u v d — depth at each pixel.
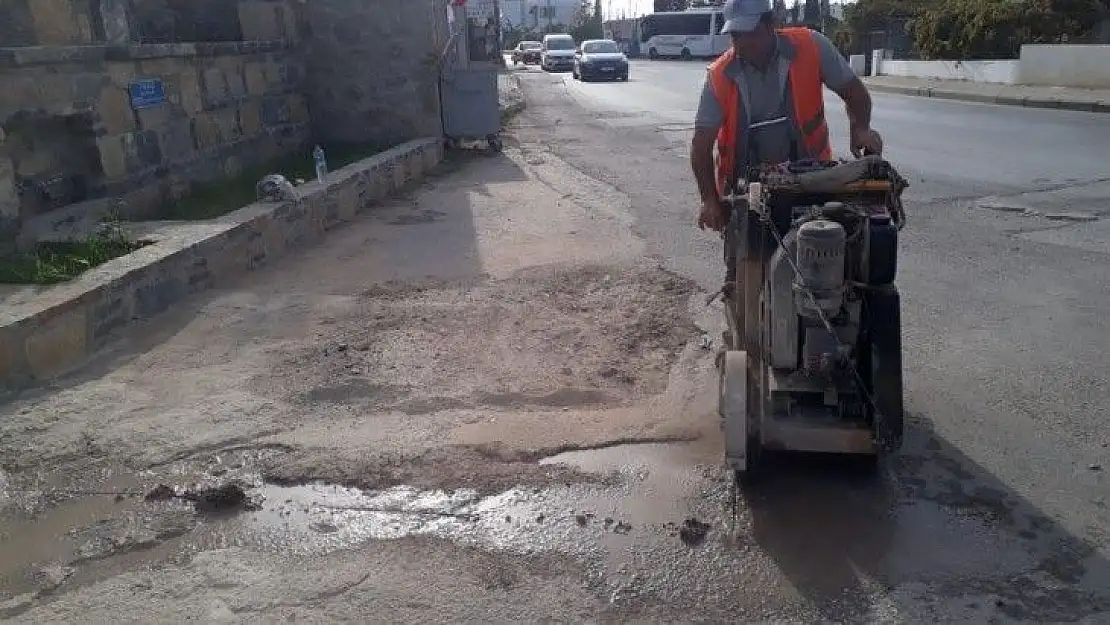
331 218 9.04
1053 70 23.75
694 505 3.79
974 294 6.41
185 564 3.48
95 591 3.33
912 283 6.70
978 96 22.69
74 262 6.07
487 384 5.02
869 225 3.48
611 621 3.09
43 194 7.20
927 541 3.48
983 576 3.26
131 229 7.09
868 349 3.72
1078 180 10.48
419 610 3.16
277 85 11.82
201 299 6.51
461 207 10.02
